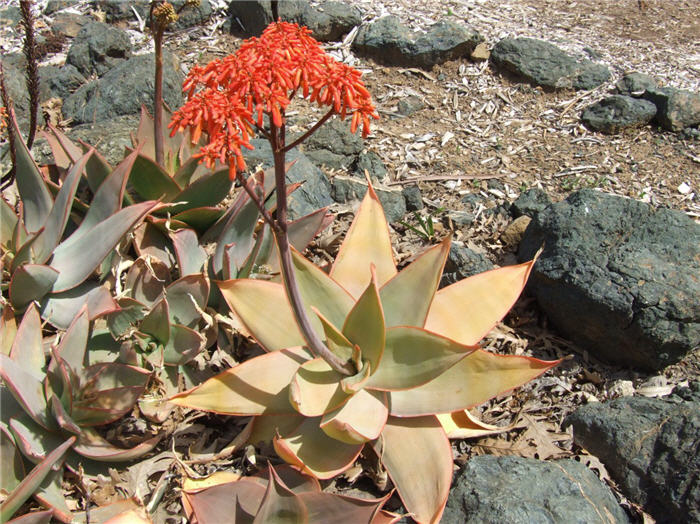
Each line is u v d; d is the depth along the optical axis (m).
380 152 1.75
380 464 1.04
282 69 0.74
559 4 2.52
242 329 1.18
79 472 0.99
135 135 1.47
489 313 1.09
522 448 1.10
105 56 1.95
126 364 1.05
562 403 1.21
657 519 1.03
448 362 0.95
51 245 1.18
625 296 1.21
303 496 0.92
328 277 1.06
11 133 1.17
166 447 1.08
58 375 0.99
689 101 1.83
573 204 1.37
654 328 1.19
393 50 2.05
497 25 2.27
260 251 1.24
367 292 0.93
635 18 2.44
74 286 1.16
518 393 1.21
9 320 1.13
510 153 1.78
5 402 1.02
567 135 1.84
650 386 1.23
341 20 2.13
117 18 2.21
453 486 1.02
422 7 2.33
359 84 0.77
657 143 1.81
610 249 1.29
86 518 0.94
